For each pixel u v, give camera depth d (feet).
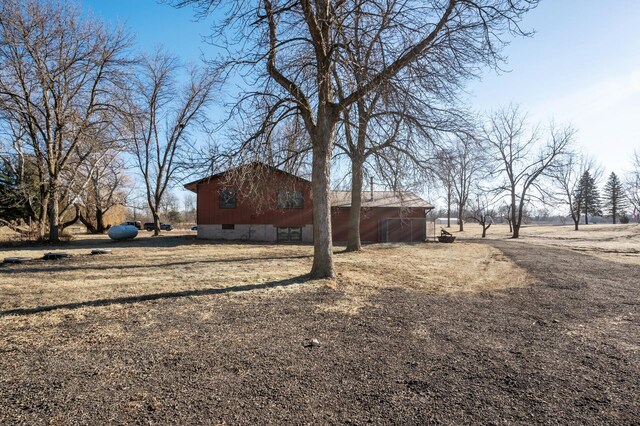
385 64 25.64
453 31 24.97
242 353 12.87
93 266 35.22
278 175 42.14
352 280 27.40
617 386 10.42
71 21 59.77
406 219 83.61
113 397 9.64
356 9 24.14
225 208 76.89
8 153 68.28
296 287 24.29
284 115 28.96
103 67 62.44
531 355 12.87
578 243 80.12
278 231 76.48
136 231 78.84
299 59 27.32
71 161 72.54
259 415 8.81
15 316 17.42
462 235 130.21
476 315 18.31
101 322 16.57
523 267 37.37
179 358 12.37
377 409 9.11
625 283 27.96
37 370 11.35
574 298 22.54
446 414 8.87
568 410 9.07
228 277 28.22
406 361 12.24
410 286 25.89
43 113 60.54
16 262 38.19
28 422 8.43
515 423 8.48
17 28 54.80
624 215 224.33
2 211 76.38
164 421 8.51
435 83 25.86
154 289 23.71
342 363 12.03
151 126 91.35
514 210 113.29
